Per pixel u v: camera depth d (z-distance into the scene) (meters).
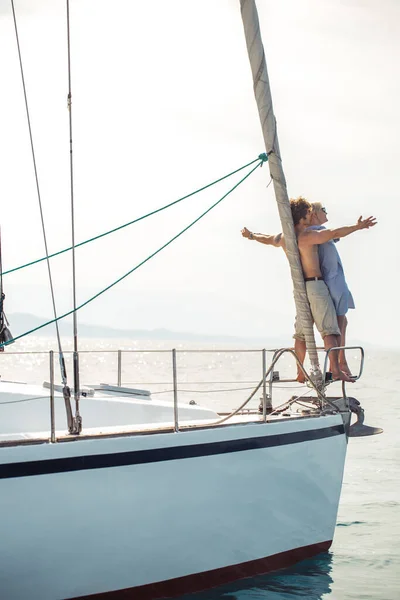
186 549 5.99
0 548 5.23
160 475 5.79
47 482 5.34
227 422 6.30
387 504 9.69
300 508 6.70
